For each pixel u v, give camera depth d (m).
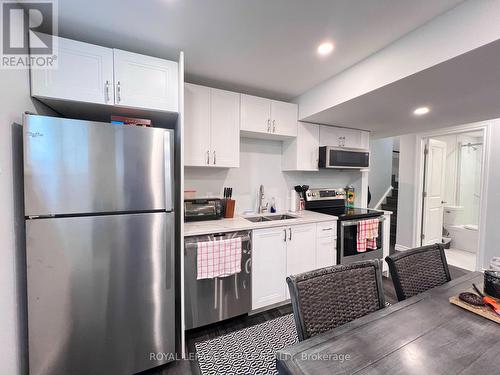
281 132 2.50
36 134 1.18
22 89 1.27
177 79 1.68
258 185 2.79
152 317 1.47
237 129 2.26
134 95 1.57
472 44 1.19
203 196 2.48
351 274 1.04
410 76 1.50
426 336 0.79
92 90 1.47
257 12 1.31
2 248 1.09
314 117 2.48
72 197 1.25
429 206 3.91
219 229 1.88
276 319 2.06
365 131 3.12
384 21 1.38
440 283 1.30
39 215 1.19
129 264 1.40
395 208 4.70
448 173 4.39
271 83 2.27
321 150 2.74
